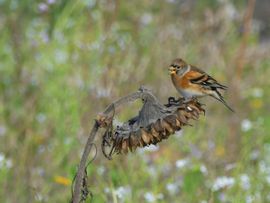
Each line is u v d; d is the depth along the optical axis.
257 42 18.00
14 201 10.48
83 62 14.00
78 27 15.58
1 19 16.05
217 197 10.82
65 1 16.47
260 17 20.02
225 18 15.97
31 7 16.72
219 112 13.99
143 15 16.44
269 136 13.68
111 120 6.30
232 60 15.10
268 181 11.34
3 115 12.94
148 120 6.41
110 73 13.07
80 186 6.38
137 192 10.64
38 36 15.02
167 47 15.08
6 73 14.34
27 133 12.12
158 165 11.60
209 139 12.97
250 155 12.30
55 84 13.50
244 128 13.28
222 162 11.91
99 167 10.88
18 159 11.30
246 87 15.17
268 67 15.97
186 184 10.87
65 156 11.60
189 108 6.45
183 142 12.48
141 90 6.41
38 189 10.63
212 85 9.14
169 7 16.83
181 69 9.17
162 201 10.63
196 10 17.27
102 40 14.45
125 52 14.22
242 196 10.71
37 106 13.12
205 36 15.69
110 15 15.58
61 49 14.79
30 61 14.45
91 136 6.33
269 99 15.30
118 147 6.38
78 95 12.83
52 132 12.19
